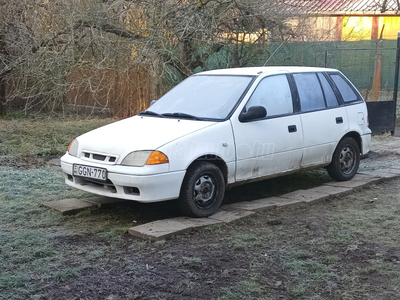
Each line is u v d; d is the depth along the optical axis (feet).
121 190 17.30
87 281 13.21
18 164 27.43
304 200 20.61
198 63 43.29
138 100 46.16
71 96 50.01
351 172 24.34
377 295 12.54
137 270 13.91
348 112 24.04
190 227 17.02
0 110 46.52
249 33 42.96
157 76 40.11
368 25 65.57
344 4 66.28
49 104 48.78
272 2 41.65
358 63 53.62
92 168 17.88
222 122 18.93
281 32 43.70
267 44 45.03
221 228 17.54
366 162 29.58
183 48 41.34
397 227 17.65
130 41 38.40
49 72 40.19
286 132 20.86
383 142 36.22
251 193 22.94
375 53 50.83
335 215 19.16
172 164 17.19
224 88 20.86
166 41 38.09
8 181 23.08
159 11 37.76
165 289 12.83
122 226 17.76
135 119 20.66
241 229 17.54
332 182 24.03
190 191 17.81
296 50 47.91
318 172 27.02
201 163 18.21
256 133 19.79
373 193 22.41
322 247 15.75
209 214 18.49
